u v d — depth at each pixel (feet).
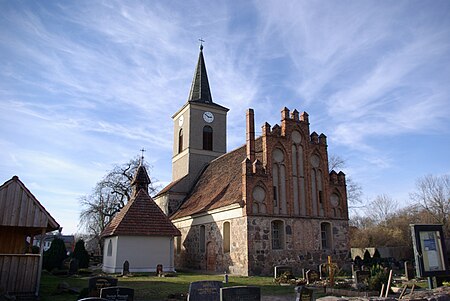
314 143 113.60
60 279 88.99
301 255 101.55
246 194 97.45
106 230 116.98
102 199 180.14
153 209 112.57
